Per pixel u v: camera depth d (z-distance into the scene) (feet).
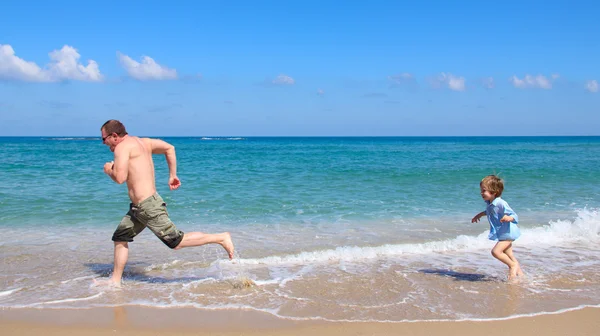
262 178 46.09
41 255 18.21
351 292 13.85
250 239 21.27
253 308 12.51
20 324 11.35
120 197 32.24
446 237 21.88
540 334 10.93
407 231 23.08
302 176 48.26
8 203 29.68
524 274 15.84
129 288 14.20
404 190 37.52
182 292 13.82
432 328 11.22
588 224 23.08
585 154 103.71
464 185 40.88
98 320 11.66
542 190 37.58
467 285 14.61
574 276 15.65
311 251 19.07
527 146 190.29
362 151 133.28
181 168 58.95
